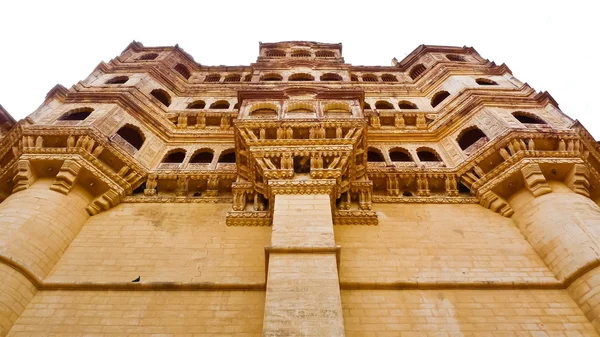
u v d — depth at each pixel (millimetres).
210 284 13508
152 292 13367
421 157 21297
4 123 21453
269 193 15641
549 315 12688
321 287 11180
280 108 19156
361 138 17328
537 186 16109
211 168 19375
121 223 16250
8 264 12977
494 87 23328
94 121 18406
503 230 16062
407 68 32000
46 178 16516
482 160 17891
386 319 12484
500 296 13328
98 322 12406
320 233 13023
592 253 13391
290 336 9812
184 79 28672
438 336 12023
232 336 12055
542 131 17359
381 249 15094
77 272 14008
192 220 16562
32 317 12484
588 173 16922
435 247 15227
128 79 25219
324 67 30281
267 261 12477
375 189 18578
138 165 18297
